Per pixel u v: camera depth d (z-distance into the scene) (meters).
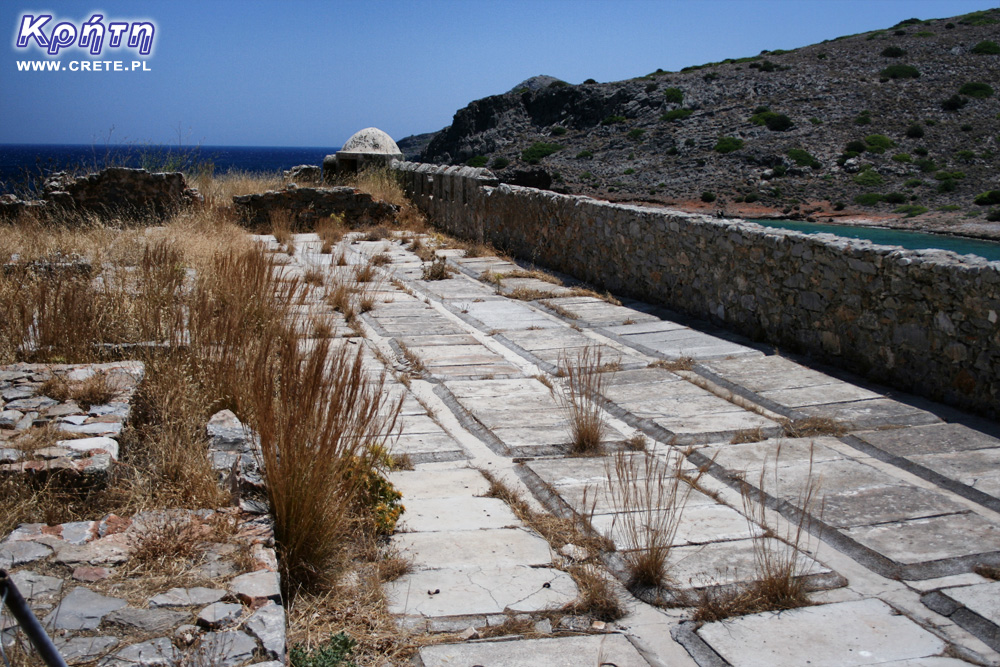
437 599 3.46
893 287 6.45
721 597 3.51
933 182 40.62
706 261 8.76
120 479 3.79
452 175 15.76
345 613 3.29
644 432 5.66
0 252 8.48
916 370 6.32
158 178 14.50
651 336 8.23
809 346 7.43
